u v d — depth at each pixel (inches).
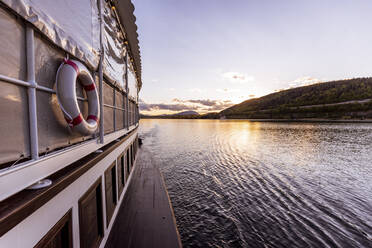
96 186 126.3
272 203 389.4
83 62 109.0
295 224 317.4
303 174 589.0
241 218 330.6
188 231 293.4
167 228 170.6
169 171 602.5
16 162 57.4
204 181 511.5
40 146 72.9
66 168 89.7
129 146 300.7
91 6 119.1
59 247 85.3
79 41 99.7
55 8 76.0
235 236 282.5
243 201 394.9
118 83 194.1
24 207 52.8
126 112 261.4
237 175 566.6
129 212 199.2
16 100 60.4
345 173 608.1
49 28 69.8
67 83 79.6
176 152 920.3
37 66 71.7
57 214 78.5
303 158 808.3
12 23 58.3
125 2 191.0
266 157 818.8
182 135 1781.5
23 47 63.4
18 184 56.0
